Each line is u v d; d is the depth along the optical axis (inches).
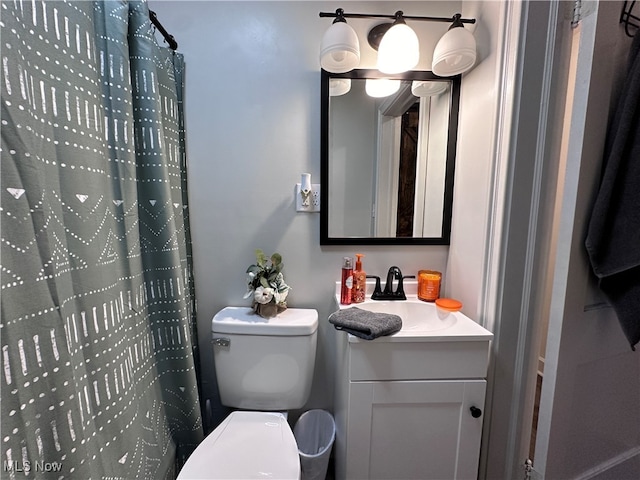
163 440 39.8
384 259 50.9
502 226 37.4
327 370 52.5
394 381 36.4
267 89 46.4
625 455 41.8
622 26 31.0
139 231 36.0
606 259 31.4
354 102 46.9
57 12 23.2
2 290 18.8
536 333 39.2
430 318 45.6
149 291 37.7
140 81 34.0
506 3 35.5
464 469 38.1
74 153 25.1
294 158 48.0
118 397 30.1
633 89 29.5
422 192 49.3
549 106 35.4
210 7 44.7
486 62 39.7
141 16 33.5
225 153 47.3
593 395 37.8
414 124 47.8
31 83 20.9
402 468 38.3
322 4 45.2
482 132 40.6
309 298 50.9
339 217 49.0
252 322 43.6
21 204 19.9
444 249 51.0
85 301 26.4
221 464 33.7
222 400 45.3
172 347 39.9
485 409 39.5
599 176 32.0
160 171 35.9
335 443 48.1
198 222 48.4
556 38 34.3
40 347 21.1
